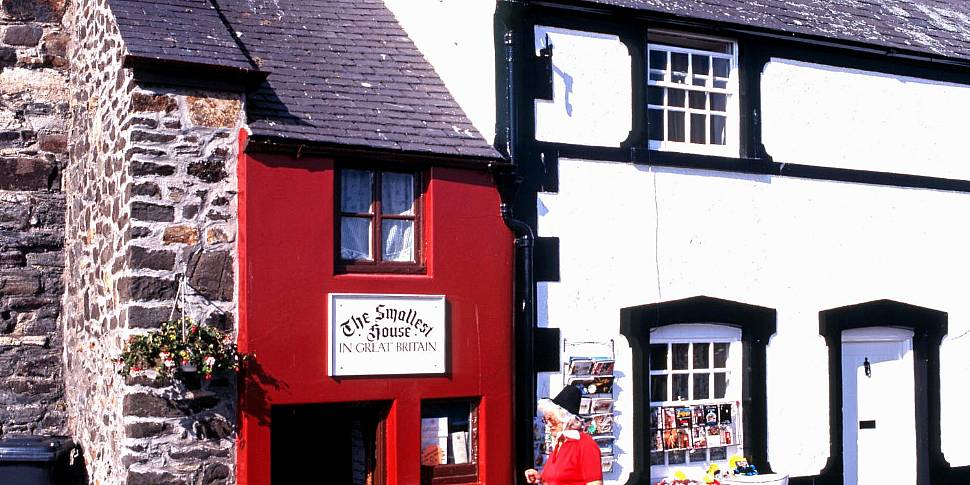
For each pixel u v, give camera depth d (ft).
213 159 30.37
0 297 36.19
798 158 39.50
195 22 31.94
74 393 35.60
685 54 38.73
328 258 31.37
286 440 36.35
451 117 35.06
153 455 28.91
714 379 38.14
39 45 37.50
